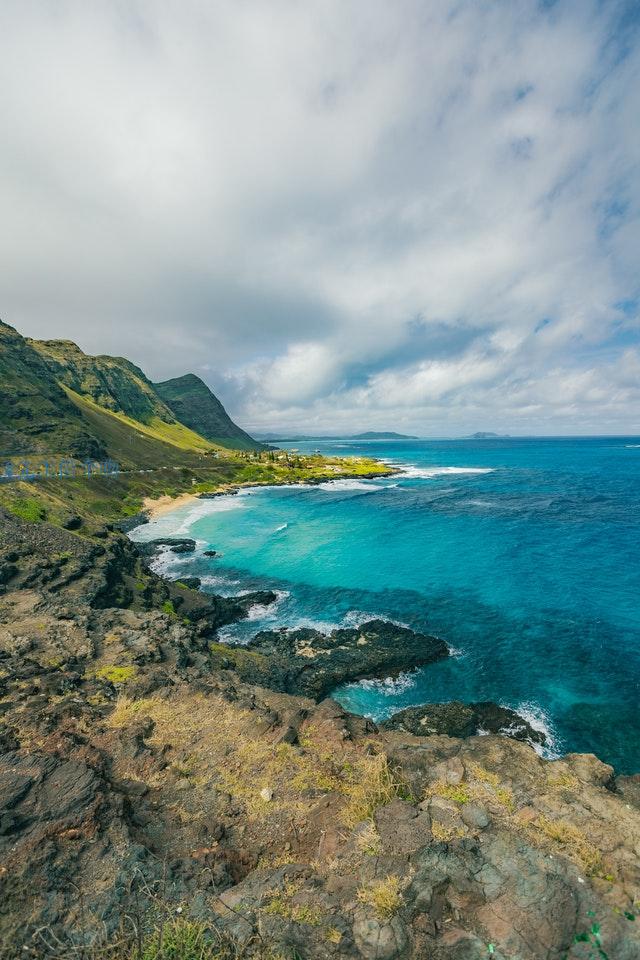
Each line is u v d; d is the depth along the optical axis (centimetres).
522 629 3334
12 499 4800
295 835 980
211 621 3550
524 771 1133
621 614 3553
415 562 5059
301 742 1373
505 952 661
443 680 2733
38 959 659
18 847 846
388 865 811
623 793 1071
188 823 1020
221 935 680
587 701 2477
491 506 8525
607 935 676
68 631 2261
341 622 3575
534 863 797
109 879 804
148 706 1562
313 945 677
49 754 1188
